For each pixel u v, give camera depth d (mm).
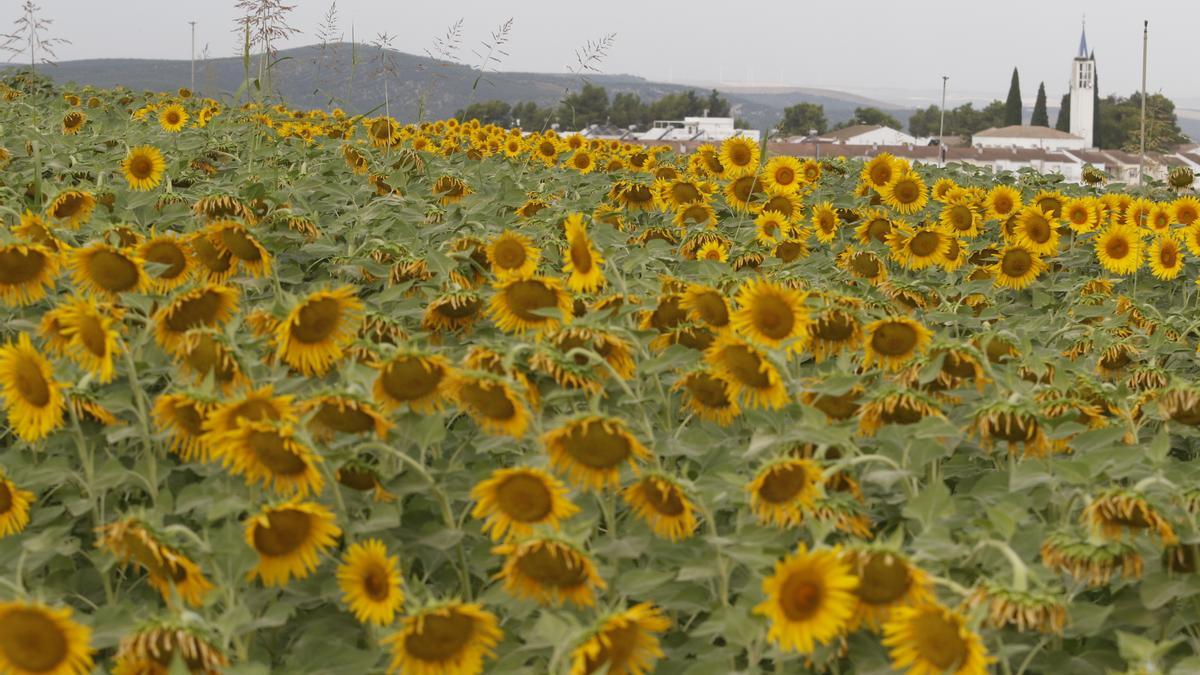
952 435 3445
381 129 11008
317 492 3061
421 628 2777
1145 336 6043
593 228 6625
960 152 88562
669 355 4055
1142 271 9531
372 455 3936
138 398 3635
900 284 6258
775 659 2943
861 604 2738
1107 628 3318
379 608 3014
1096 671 3180
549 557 2912
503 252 5051
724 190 9414
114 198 6613
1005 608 2613
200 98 16203
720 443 4004
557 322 4188
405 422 3521
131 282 4426
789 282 5180
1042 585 2646
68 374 3766
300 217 6148
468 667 2861
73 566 3715
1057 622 2607
